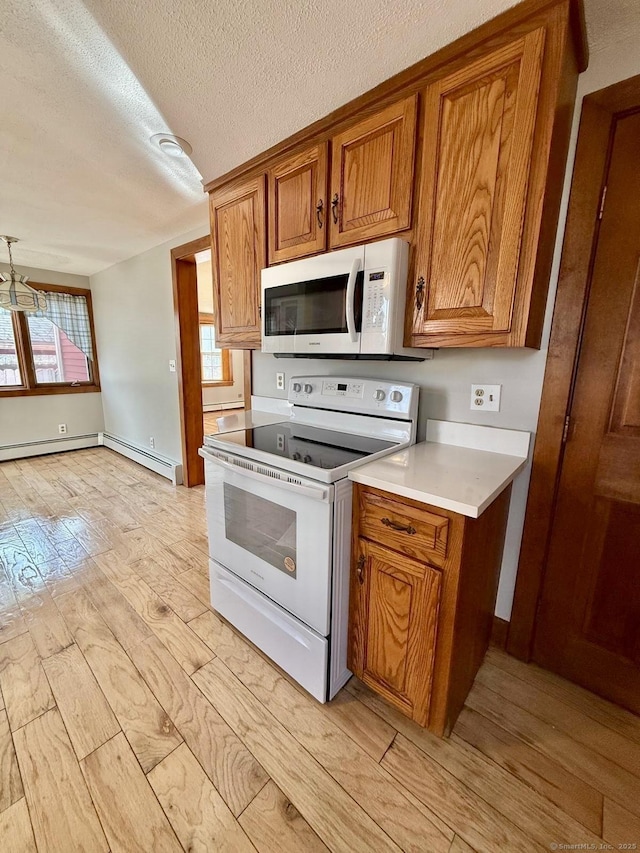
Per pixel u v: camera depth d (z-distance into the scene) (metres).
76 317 4.63
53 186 2.10
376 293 1.31
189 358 3.41
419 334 1.32
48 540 2.55
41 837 0.98
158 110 1.42
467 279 1.18
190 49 1.13
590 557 1.38
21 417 4.34
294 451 1.46
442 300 1.24
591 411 1.31
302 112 1.41
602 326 1.26
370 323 1.34
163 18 1.02
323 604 1.28
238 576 1.65
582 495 1.37
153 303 3.61
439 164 1.19
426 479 1.18
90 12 1.00
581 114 1.20
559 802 1.07
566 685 1.46
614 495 1.30
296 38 1.08
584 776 1.14
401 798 1.07
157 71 1.22
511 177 1.07
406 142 1.24
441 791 1.09
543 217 1.07
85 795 1.07
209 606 1.89
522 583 1.53
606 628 1.37
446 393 1.61
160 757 1.17
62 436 4.66
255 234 1.80
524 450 1.44
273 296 1.67
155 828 1.00
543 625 1.51
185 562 2.29
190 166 1.86
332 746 1.21
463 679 1.27
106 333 4.53
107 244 3.33
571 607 1.44
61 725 1.27
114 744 1.21
